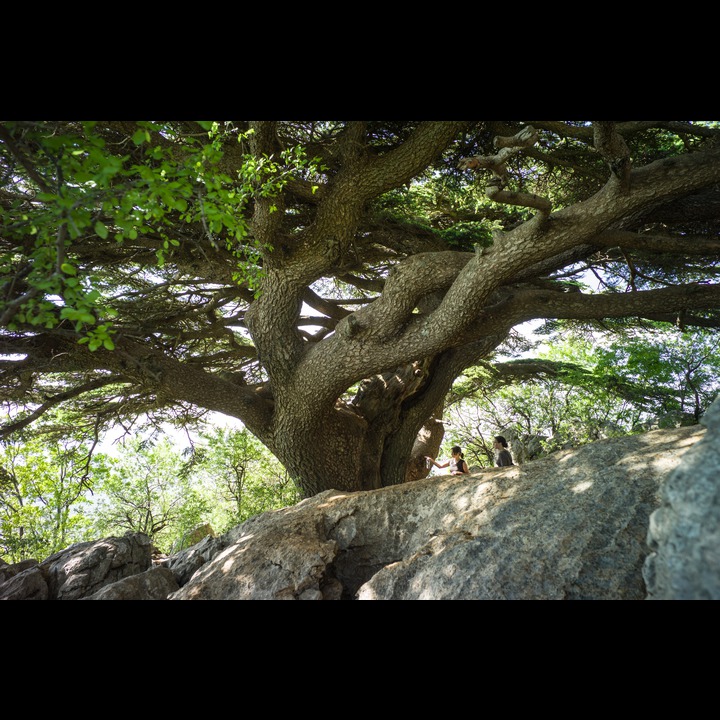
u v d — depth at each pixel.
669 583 3.08
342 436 11.69
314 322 13.55
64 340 9.86
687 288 9.94
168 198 4.21
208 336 13.17
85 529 22.06
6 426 11.12
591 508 5.13
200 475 21.95
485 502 6.11
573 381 16.31
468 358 12.61
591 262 13.08
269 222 8.37
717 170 7.13
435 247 10.95
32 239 6.36
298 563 6.19
